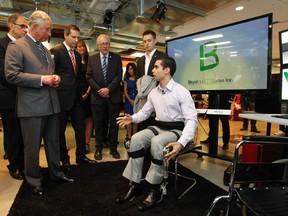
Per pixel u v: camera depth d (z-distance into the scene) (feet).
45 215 5.09
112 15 14.75
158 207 5.53
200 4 11.98
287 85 6.02
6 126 6.94
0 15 13.52
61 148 8.07
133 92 11.73
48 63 6.13
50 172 6.69
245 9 14.34
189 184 6.92
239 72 7.80
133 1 13.39
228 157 8.35
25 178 6.62
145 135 5.82
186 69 9.53
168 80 6.02
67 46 7.76
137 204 5.66
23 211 5.22
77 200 5.79
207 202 5.80
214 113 8.10
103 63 8.84
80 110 8.40
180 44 9.71
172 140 5.54
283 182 3.87
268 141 3.57
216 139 8.90
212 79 8.61
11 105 6.77
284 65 6.07
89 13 15.38
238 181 3.65
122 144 12.07
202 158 9.76
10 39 6.72
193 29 18.38
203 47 8.82
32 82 5.46
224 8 14.16
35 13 5.62
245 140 3.54
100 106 8.93
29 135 5.83
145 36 8.05
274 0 13.07
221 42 8.23
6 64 5.39
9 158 7.20
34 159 6.00
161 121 6.18
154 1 11.73
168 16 13.29
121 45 20.44
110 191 6.33
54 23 15.17
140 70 8.47
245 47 7.57
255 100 8.61
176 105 5.89
